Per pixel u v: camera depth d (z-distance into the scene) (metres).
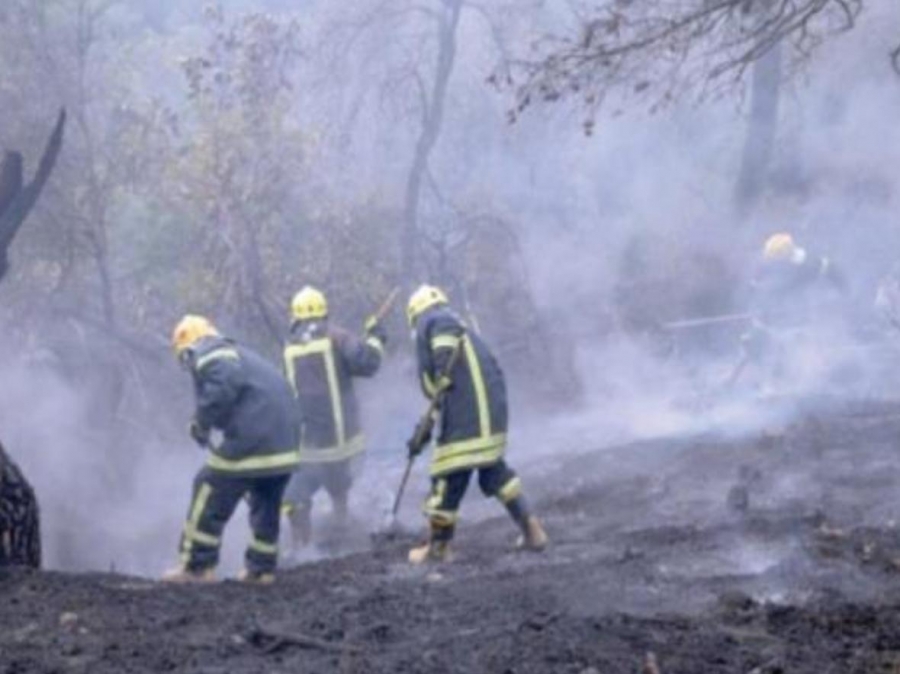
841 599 6.79
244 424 8.41
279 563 10.41
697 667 5.51
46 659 5.88
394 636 6.24
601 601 6.87
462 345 8.71
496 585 7.46
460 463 8.63
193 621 6.64
